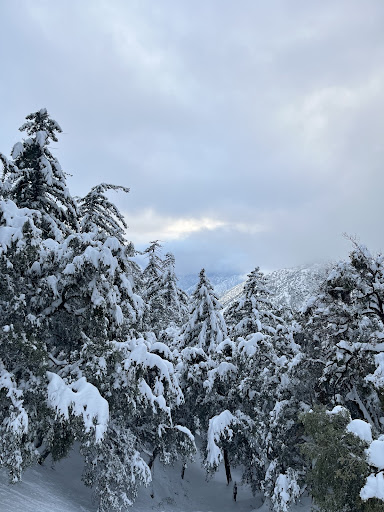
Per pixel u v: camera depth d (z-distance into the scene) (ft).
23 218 36.29
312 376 54.85
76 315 41.19
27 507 33.68
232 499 73.56
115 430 46.62
